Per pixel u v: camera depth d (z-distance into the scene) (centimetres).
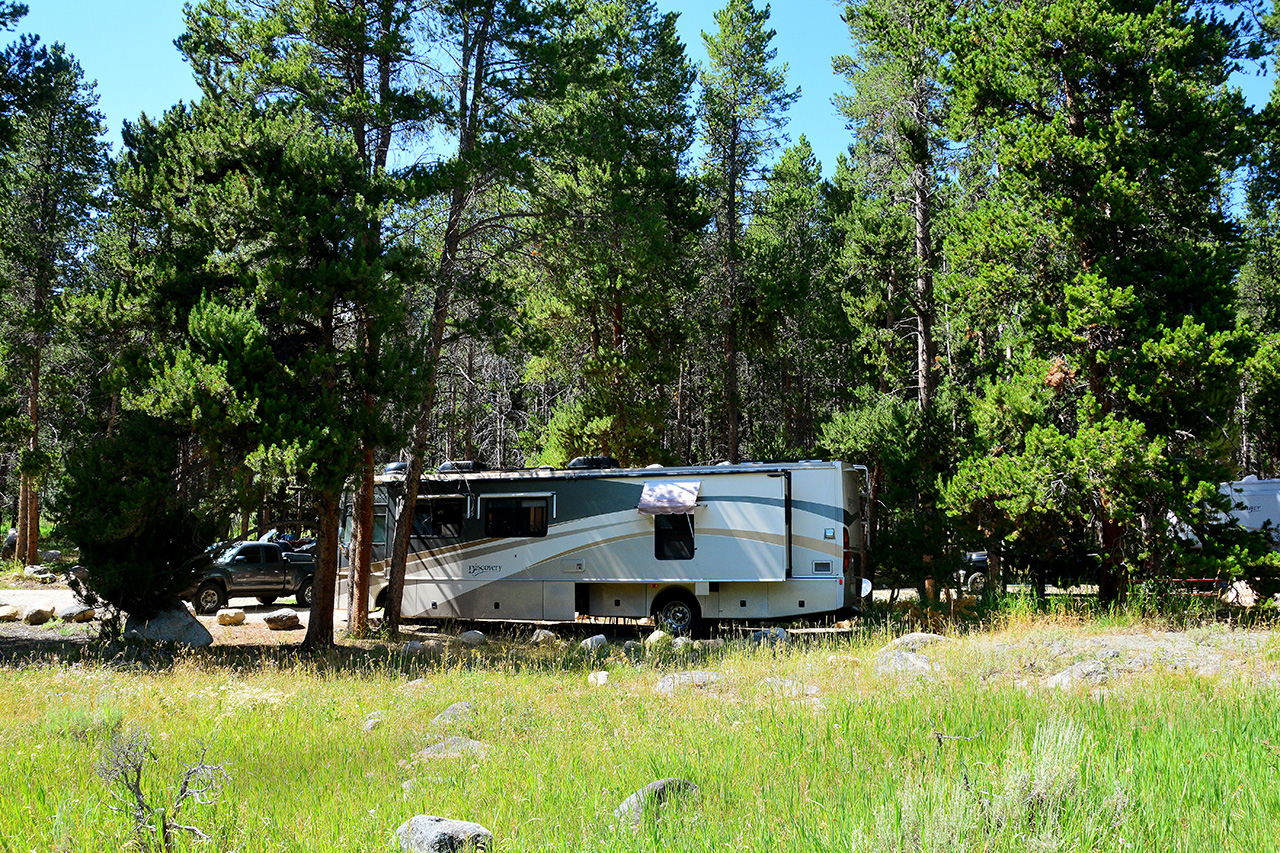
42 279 2878
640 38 2884
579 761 666
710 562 1745
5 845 481
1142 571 1544
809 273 3008
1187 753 519
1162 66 1502
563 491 1867
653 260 1842
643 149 2712
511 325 1814
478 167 1691
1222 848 372
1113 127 1504
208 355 1412
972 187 2097
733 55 3269
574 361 2741
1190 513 1415
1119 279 1516
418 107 1692
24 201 3061
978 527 1705
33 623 1850
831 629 1811
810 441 3538
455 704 946
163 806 486
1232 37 1606
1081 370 1554
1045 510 1522
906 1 2145
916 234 2298
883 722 697
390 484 2012
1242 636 1230
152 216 1738
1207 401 1470
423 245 1848
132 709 945
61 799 550
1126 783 439
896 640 1330
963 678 952
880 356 2817
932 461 1989
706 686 1069
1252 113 1573
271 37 1645
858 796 486
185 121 2177
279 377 1458
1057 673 1013
